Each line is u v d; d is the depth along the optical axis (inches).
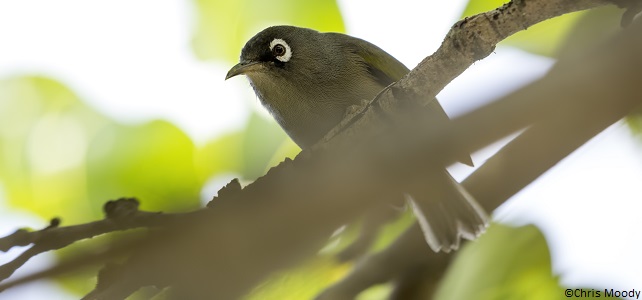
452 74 316.8
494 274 421.1
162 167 558.3
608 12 391.9
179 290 224.7
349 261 426.6
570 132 269.6
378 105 316.5
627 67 160.9
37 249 232.4
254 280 223.9
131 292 229.5
